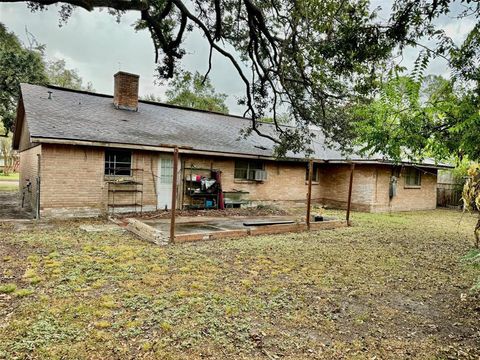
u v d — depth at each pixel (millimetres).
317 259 6551
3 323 3418
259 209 14125
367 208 15562
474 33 3641
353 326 3779
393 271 5973
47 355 2885
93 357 2902
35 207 10438
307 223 10109
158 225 9539
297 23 7453
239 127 17141
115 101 13891
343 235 9391
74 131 10039
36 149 10844
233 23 8922
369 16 4270
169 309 3920
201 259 6137
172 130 13336
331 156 17031
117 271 5191
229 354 3059
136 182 11258
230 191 14008
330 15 5555
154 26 7320
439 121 4531
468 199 2975
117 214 10922
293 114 10891
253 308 4082
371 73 5055
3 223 8922
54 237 7301
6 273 4875
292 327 3670
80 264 5418
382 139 5148
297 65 8609
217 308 4004
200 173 13188
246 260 6254
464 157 4293
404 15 3902
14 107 22141
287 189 16141
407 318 4055
